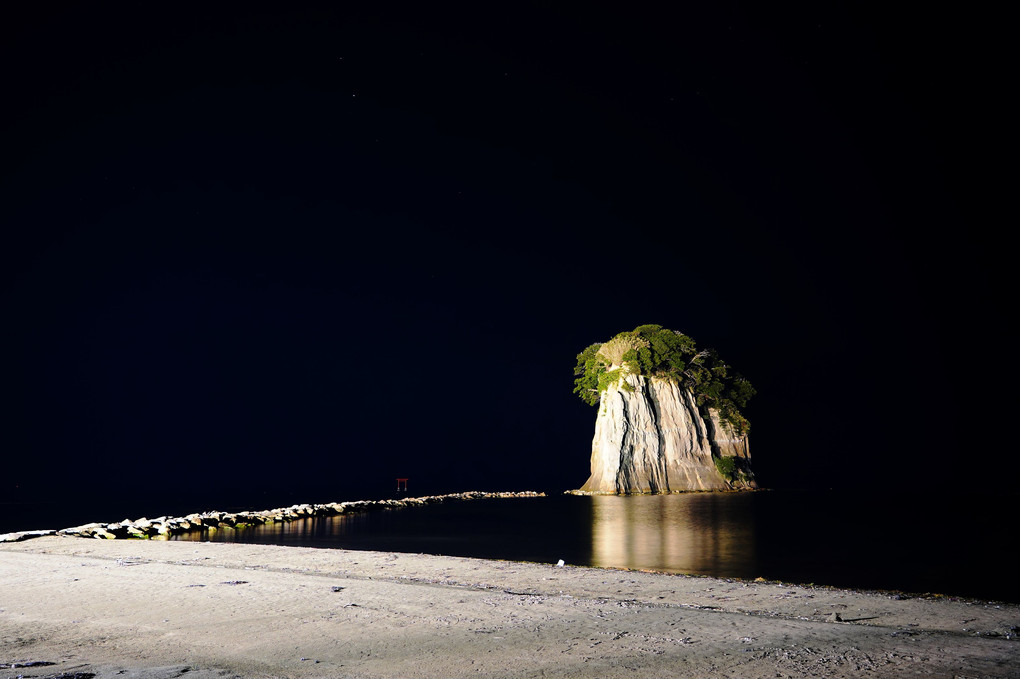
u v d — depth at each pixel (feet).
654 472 315.17
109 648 48.44
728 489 316.40
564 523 173.99
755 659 44.32
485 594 67.82
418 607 61.52
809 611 60.90
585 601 64.13
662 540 133.69
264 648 48.01
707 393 329.31
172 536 150.92
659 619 56.49
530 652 46.50
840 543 126.72
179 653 46.88
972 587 82.99
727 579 80.23
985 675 40.42
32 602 64.64
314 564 92.12
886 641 48.98
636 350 323.37
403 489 495.41
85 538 129.49
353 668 42.80
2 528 185.06
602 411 327.67
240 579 77.00
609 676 40.75
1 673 41.42
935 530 150.20
